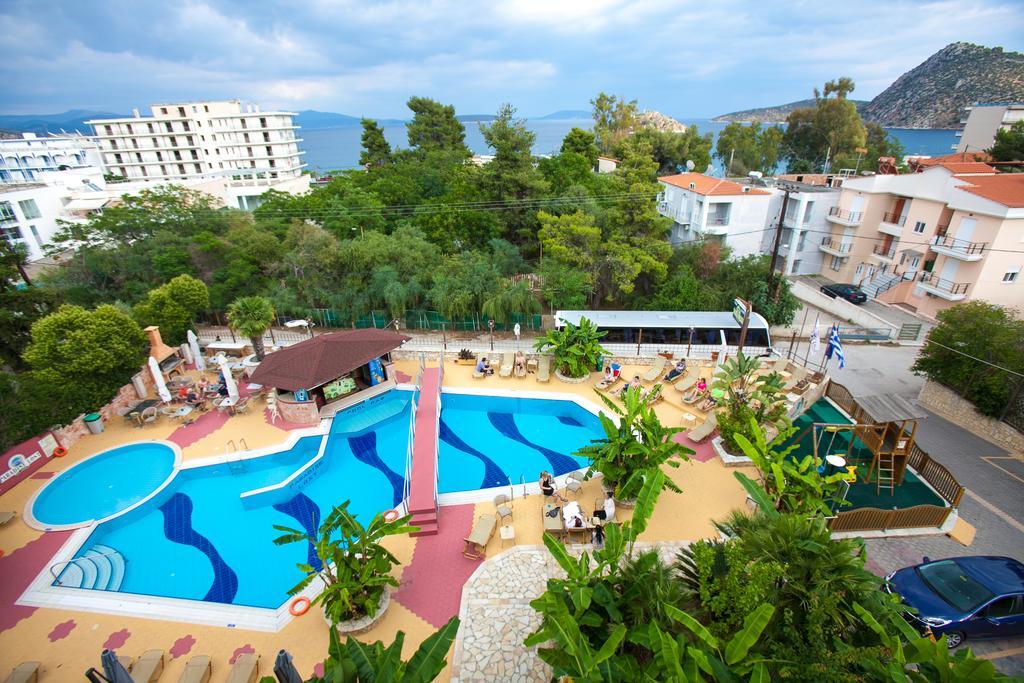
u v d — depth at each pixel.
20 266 29.67
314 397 22.83
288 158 114.00
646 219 36.44
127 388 24.62
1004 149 46.22
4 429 19.36
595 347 25.89
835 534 15.72
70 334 22.02
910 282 39.38
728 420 19.75
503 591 13.88
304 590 14.39
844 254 44.84
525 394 25.08
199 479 20.02
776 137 78.06
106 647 12.69
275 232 38.88
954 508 16.28
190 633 13.03
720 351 25.58
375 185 49.16
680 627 9.84
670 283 34.94
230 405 23.77
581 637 9.09
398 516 16.61
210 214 39.56
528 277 35.84
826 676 8.40
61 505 18.36
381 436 22.97
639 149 45.44
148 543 16.81
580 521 15.44
